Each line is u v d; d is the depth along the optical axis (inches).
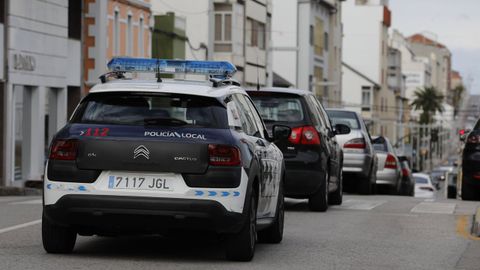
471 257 912.9
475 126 1759.4
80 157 805.2
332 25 7229.3
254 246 862.5
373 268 830.5
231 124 829.2
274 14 6225.4
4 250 892.0
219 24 4603.8
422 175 4001.0
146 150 798.5
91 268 791.7
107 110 825.5
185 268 803.4
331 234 1085.8
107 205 797.2
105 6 3125.0
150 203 794.2
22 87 2659.9
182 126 812.0
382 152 2298.2
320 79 6761.8
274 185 951.0
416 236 1079.0
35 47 2694.4
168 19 3850.9
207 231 813.2
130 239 988.6
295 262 856.9
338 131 1568.7
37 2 2696.9
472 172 1720.0
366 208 1471.5
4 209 1350.9
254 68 5000.0
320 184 1358.3
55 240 855.1
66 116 2901.1
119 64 917.2
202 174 798.5
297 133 1342.3
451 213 1381.6
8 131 2556.6
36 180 2655.0
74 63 3024.1
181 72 924.0
